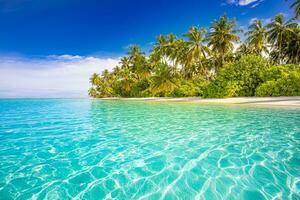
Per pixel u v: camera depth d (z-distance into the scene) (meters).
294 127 7.81
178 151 5.32
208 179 3.66
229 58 39.28
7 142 6.45
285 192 3.15
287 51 33.88
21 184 3.59
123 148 5.70
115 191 3.31
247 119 9.97
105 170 4.18
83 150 5.55
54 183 3.62
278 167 4.08
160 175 3.89
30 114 15.15
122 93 57.41
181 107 17.92
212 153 5.08
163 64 38.88
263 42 35.50
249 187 3.33
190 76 41.81
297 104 14.68
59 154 5.23
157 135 7.24
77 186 3.49
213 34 33.72
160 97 41.44
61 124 10.06
